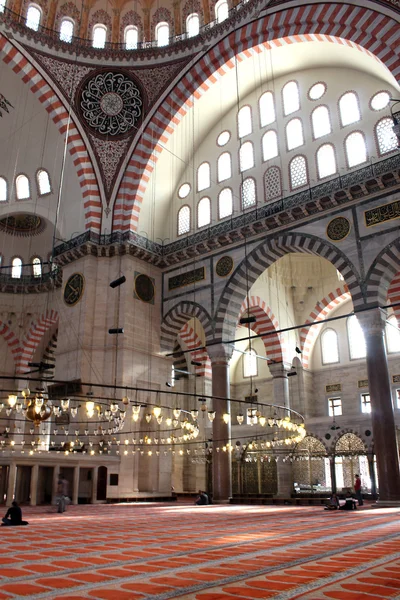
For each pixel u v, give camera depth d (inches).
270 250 659.4
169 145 792.9
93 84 765.3
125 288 735.1
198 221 776.9
